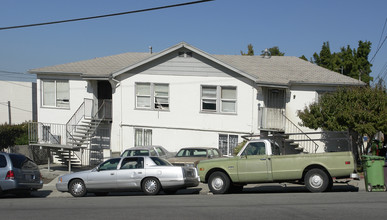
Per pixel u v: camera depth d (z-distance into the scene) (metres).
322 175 13.90
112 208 11.66
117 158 16.23
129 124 26.62
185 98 25.55
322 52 39.84
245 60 28.48
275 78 23.66
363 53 37.59
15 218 10.37
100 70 27.67
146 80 26.23
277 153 15.14
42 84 28.64
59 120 28.20
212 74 24.98
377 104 18.06
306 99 23.06
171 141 25.78
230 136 24.72
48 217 10.39
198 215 9.99
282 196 13.28
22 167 16.11
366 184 14.58
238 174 14.83
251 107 24.12
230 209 10.74
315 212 9.95
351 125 18.56
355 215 9.51
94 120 26.98
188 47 24.98
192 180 15.97
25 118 39.62
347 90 19.36
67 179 16.28
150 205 12.05
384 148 23.89
